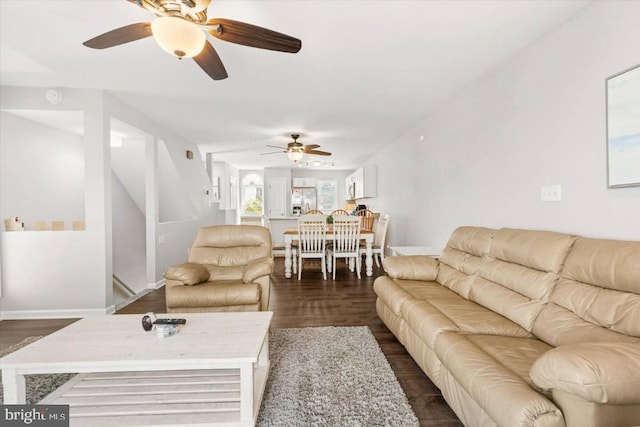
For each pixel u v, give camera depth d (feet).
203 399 4.83
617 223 5.27
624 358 2.97
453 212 10.96
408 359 6.87
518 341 4.98
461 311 6.10
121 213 16.76
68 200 13.19
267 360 6.02
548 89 6.72
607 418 2.91
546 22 6.35
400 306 6.89
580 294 4.75
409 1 5.65
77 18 6.11
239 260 9.87
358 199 26.48
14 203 10.72
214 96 10.59
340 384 5.79
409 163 15.48
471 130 9.76
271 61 8.05
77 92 9.82
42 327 8.99
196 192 18.80
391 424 4.73
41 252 9.78
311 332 8.21
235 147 19.81
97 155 9.90
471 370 4.02
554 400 3.26
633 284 4.04
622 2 5.13
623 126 5.09
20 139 10.94
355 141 18.13
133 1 4.63
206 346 4.75
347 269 16.80
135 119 11.99
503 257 6.72
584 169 5.87
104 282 9.93
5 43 7.07
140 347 4.71
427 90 10.15
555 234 5.83
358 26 6.47
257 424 4.74
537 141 7.04
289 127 14.89
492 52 7.63
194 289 8.11
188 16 5.03
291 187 31.48
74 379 5.36
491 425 3.81
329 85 9.69
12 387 4.29
